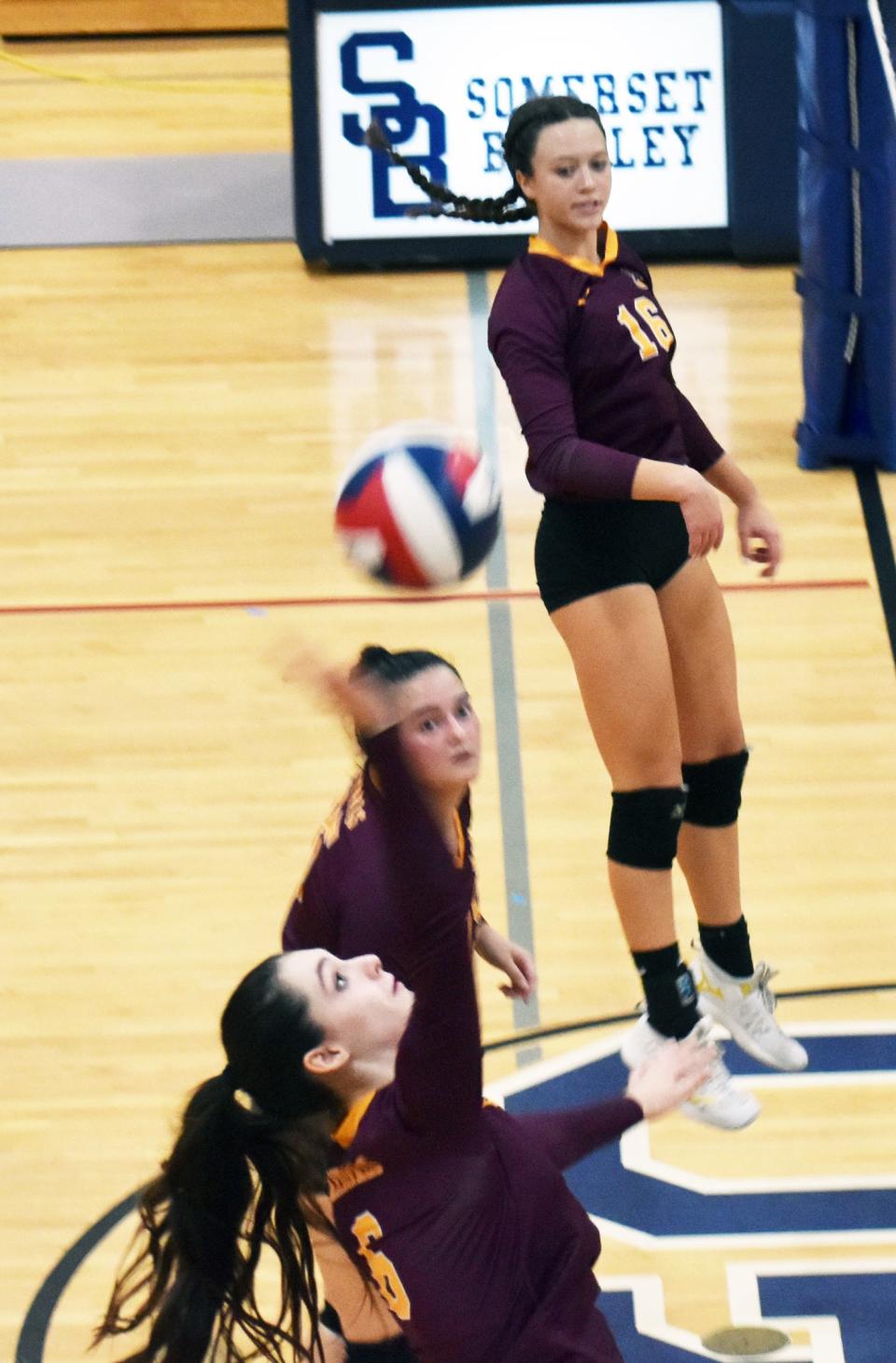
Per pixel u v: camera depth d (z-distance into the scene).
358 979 9.55
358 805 10.97
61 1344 13.05
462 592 23.27
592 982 16.88
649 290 13.76
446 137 30.41
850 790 19.53
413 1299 9.42
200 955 17.39
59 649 22.25
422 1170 9.37
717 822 14.61
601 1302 13.41
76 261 31.94
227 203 33.91
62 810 19.53
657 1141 15.14
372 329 29.50
